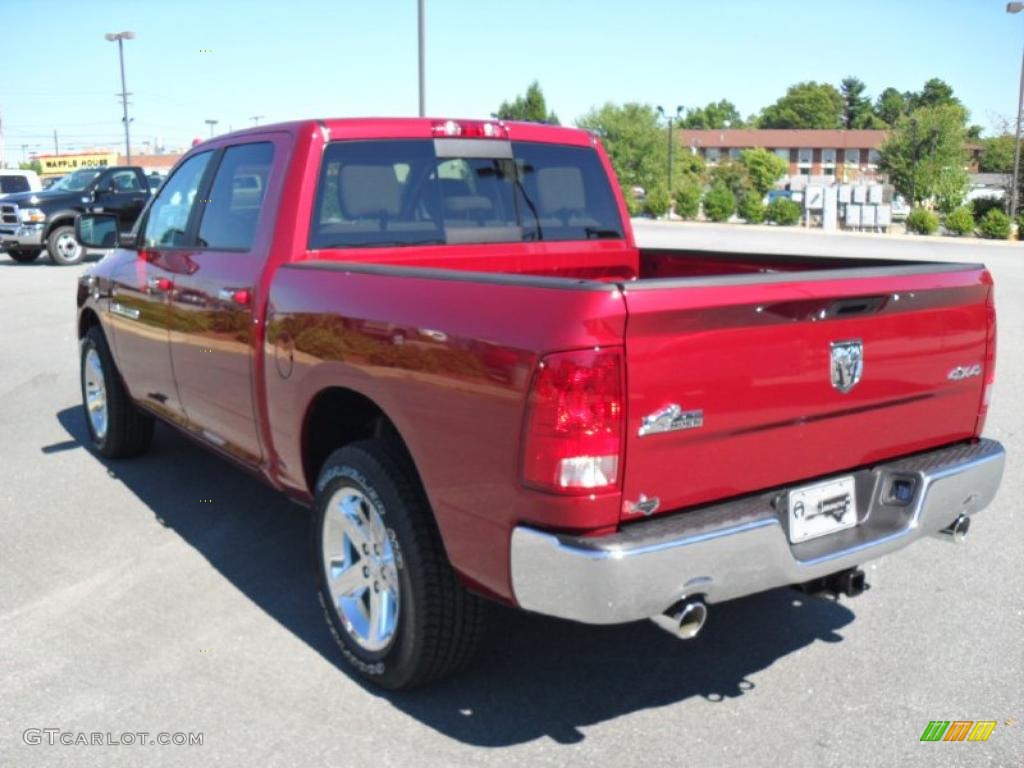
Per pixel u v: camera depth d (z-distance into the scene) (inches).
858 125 6830.7
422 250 175.2
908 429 141.1
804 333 123.7
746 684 145.9
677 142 3661.4
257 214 172.1
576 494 109.4
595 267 202.7
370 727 134.2
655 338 111.0
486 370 116.7
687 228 1712.6
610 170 206.7
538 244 193.0
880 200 1734.7
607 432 108.9
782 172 3609.7
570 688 144.9
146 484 237.9
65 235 831.1
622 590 109.6
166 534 205.2
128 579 182.4
